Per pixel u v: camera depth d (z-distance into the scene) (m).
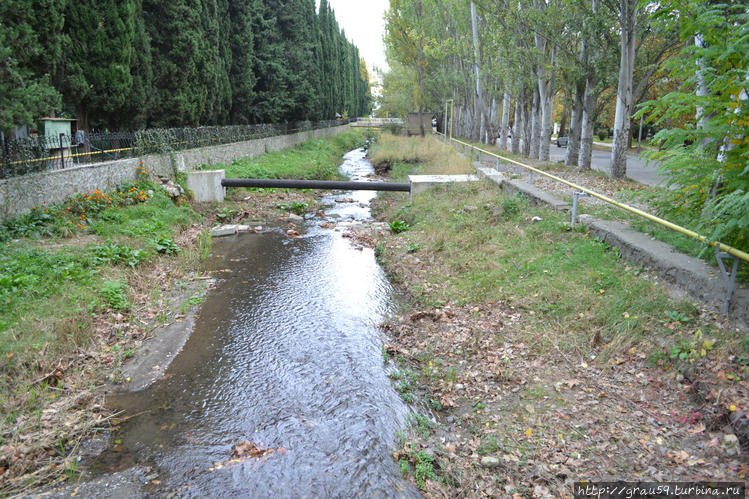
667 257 6.45
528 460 4.33
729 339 4.93
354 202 19.39
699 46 5.74
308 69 33.38
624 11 13.48
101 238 10.34
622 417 4.66
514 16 18.72
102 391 5.91
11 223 9.55
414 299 8.64
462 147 29.47
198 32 19.75
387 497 4.14
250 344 7.20
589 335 6.09
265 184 16.69
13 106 9.68
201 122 22.75
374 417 5.31
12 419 5.13
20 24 10.66
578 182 13.82
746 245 5.38
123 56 15.09
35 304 7.05
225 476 4.48
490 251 9.56
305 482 4.37
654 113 6.04
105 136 13.86
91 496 4.24
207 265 11.03
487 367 5.96
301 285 9.75
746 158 5.09
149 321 7.83
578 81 17.62
